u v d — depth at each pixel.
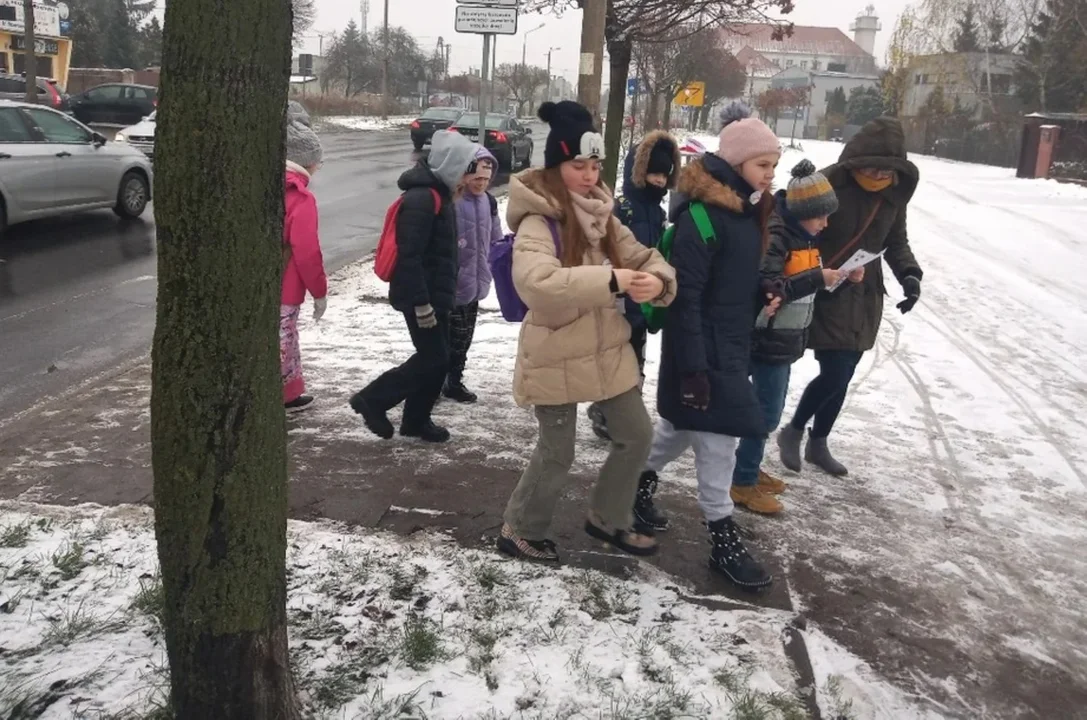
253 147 1.80
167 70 1.74
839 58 104.25
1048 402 6.02
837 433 5.26
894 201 4.25
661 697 2.61
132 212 11.66
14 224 10.33
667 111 24.17
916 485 4.57
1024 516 4.28
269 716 2.11
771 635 3.02
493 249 3.37
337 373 5.74
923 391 6.14
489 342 6.78
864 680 2.89
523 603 3.06
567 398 3.12
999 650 3.17
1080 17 37.97
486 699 2.54
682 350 3.16
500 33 8.00
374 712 2.44
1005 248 12.64
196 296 1.82
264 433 1.96
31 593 2.90
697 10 7.68
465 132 21.44
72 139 10.67
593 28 6.39
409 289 4.25
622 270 2.87
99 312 7.20
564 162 3.04
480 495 4.02
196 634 2.00
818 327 4.29
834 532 3.97
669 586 3.34
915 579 3.60
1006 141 37.34
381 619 2.90
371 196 15.43
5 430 4.52
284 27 1.81
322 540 3.42
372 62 66.56
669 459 3.74
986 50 42.38
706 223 3.13
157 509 1.96
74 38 54.12
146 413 4.80
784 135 76.56
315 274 4.76
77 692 2.43
